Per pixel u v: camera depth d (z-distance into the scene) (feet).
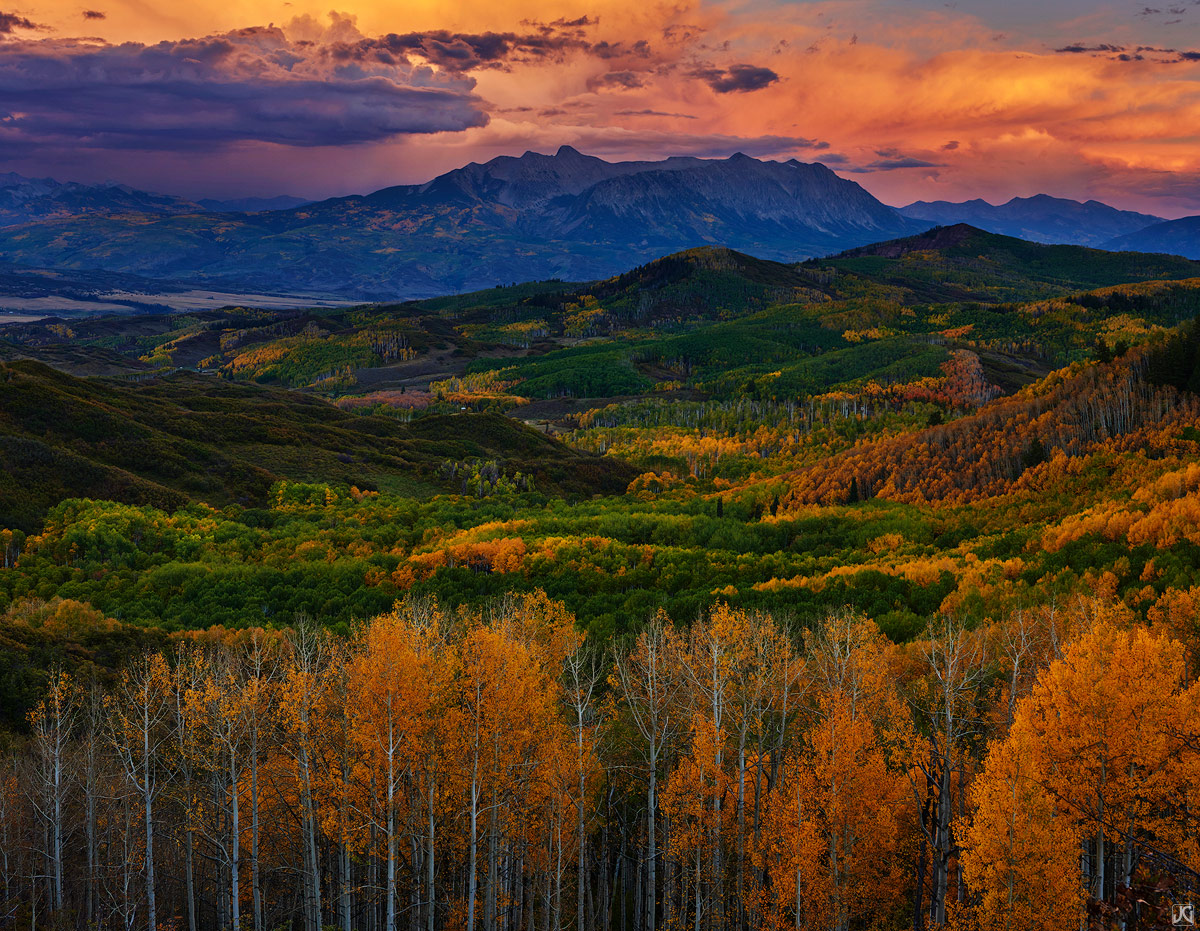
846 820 141.59
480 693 140.36
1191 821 121.08
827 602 266.77
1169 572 216.54
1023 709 138.72
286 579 354.54
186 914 164.35
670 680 166.09
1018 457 473.67
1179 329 517.14
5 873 150.20
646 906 157.69
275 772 153.79
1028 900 118.73
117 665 225.15
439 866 164.45
